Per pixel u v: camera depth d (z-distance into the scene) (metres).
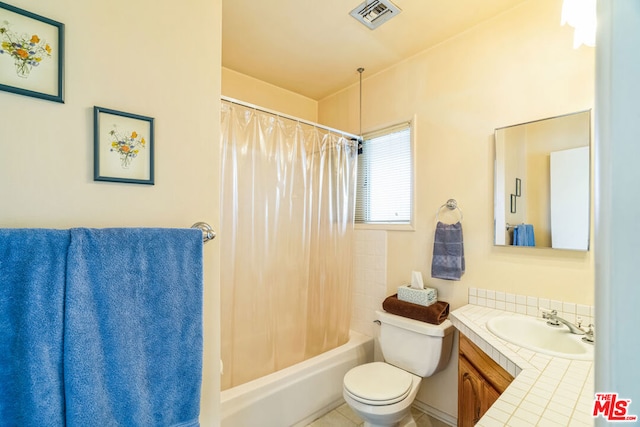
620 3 0.30
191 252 0.93
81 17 0.85
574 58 1.51
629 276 0.29
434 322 1.82
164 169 1.00
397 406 1.58
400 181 2.31
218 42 1.14
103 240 0.77
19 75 0.76
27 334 0.66
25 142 0.77
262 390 1.72
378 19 1.81
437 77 2.06
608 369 0.30
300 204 2.09
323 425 1.93
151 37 0.98
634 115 0.29
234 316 1.73
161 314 0.86
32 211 0.78
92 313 0.73
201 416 1.09
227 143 1.69
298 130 2.08
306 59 2.27
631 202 0.29
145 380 0.82
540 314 1.58
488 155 1.80
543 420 0.78
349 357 2.22
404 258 2.23
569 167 1.51
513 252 1.69
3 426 0.63
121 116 0.91
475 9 1.72
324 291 2.27
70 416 0.69
